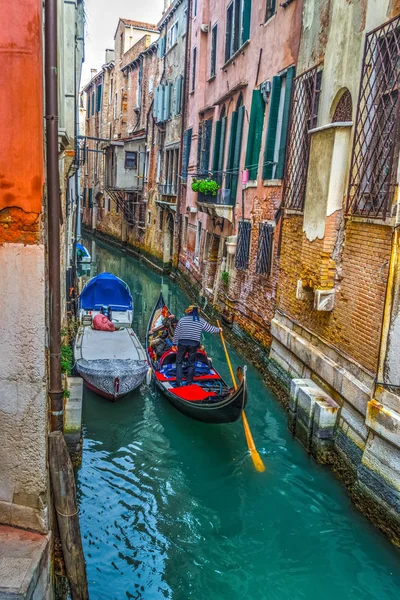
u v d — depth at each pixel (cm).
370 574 554
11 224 373
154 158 2653
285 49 1039
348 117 761
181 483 722
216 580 554
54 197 445
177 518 650
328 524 629
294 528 629
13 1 352
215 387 924
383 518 589
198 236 1872
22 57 358
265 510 664
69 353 859
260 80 1197
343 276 732
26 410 391
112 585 540
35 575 361
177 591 538
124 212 3089
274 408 941
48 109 437
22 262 377
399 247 594
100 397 968
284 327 963
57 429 468
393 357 598
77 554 450
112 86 3616
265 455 777
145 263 2661
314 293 780
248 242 1241
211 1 1762
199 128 1859
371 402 615
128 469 750
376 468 607
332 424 730
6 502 403
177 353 925
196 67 1933
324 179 750
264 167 1117
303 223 830
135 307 1778
